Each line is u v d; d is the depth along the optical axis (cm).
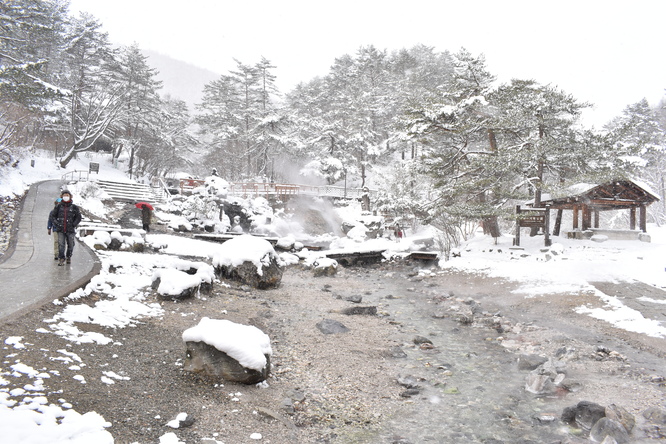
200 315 975
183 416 491
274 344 898
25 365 513
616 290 1367
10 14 3412
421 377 761
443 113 2470
